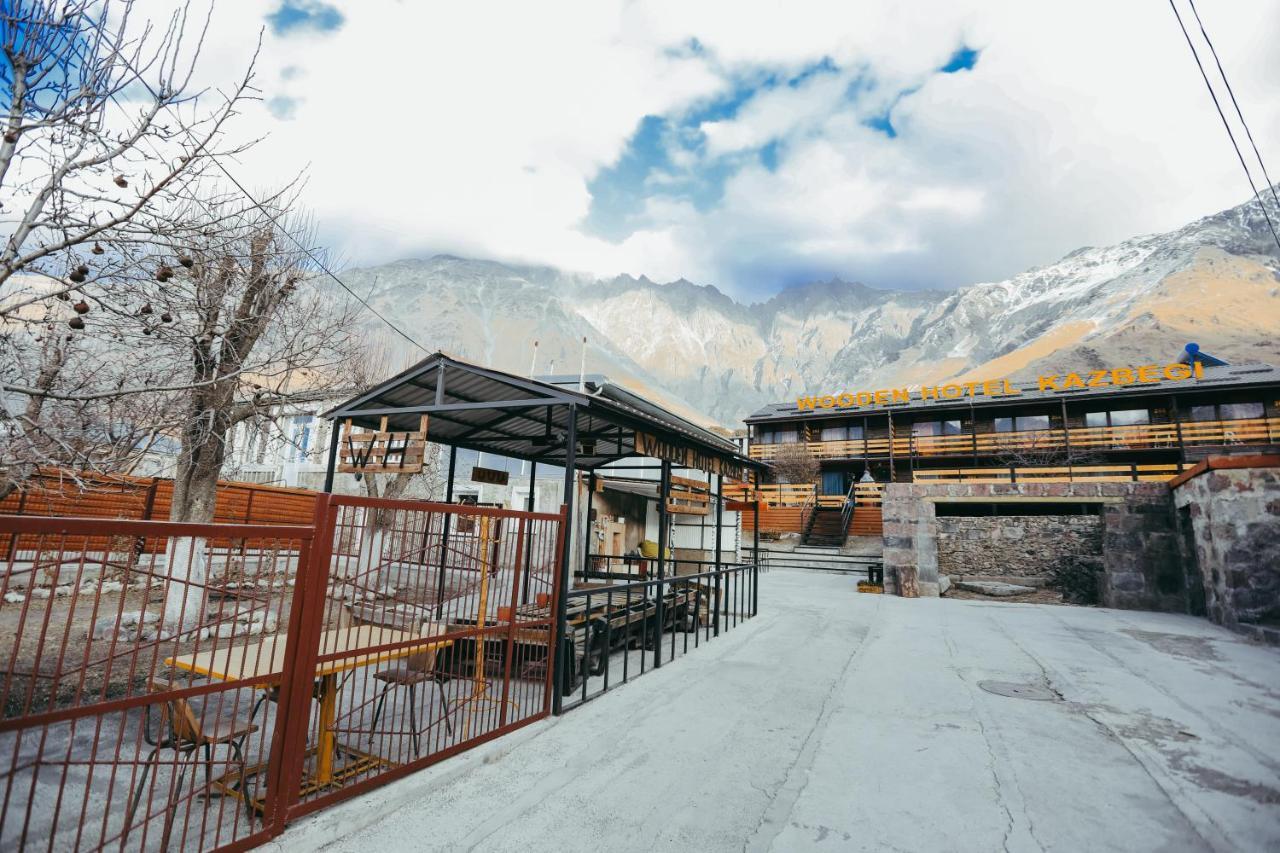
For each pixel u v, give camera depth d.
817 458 33.34
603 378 11.56
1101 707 5.81
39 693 5.43
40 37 3.34
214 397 7.89
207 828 3.25
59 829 3.14
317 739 3.75
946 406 30.73
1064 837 3.39
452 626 4.79
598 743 4.70
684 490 8.43
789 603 13.44
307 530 3.30
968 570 15.67
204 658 3.98
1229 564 10.27
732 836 3.38
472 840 3.27
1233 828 3.41
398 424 7.53
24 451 4.15
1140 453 27.33
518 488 20.25
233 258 5.50
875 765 4.39
